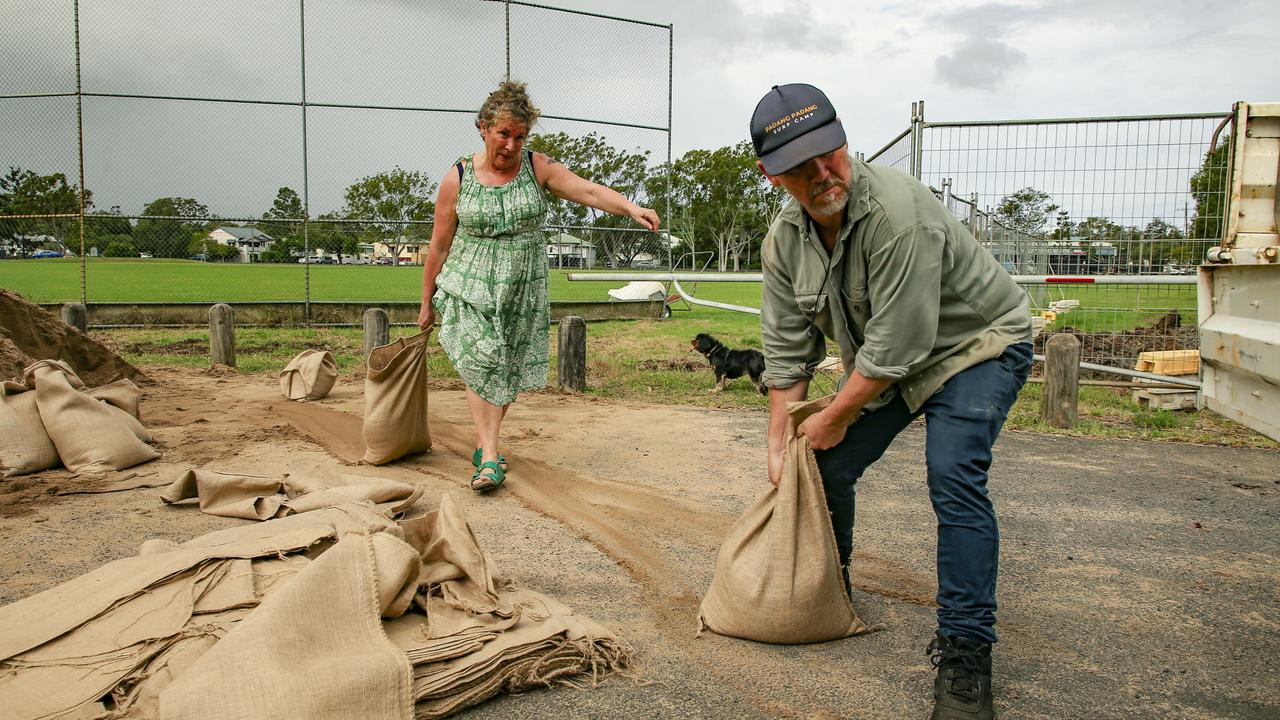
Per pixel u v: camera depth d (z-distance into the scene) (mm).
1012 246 10570
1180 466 5430
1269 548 3877
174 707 1959
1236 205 3467
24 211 12695
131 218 12852
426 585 2705
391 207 13469
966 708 2279
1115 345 9867
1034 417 6836
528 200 4371
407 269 20062
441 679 2291
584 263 14914
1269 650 2838
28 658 2230
